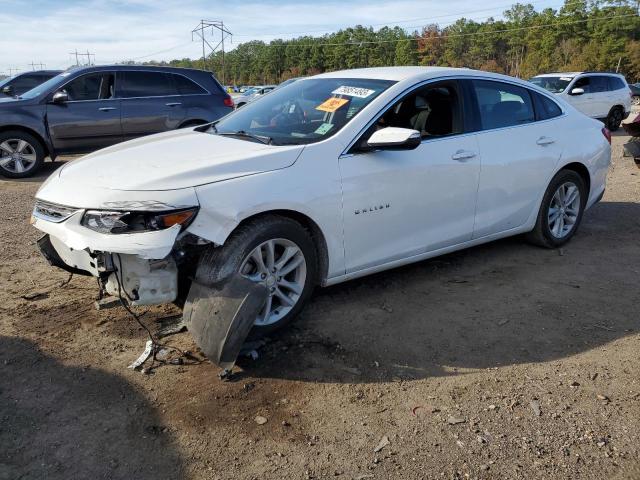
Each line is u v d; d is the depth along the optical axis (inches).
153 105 387.5
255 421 109.3
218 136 158.7
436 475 96.2
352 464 98.7
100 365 127.3
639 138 350.3
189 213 117.9
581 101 612.7
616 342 140.9
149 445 102.3
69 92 370.0
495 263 195.6
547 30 3634.4
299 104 167.5
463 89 176.2
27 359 128.8
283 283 137.3
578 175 210.5
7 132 359.3
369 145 144.4
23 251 203.3
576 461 99.4
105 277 124.6
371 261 154.3
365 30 4539.9
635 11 3415.4
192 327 122.6
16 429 105.3
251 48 5329.7
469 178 171.8
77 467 96.4
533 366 130.0
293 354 133.4
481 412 112.9
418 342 139.9
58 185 132.6
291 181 133.3
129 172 129.2
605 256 204.7
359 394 118.4
